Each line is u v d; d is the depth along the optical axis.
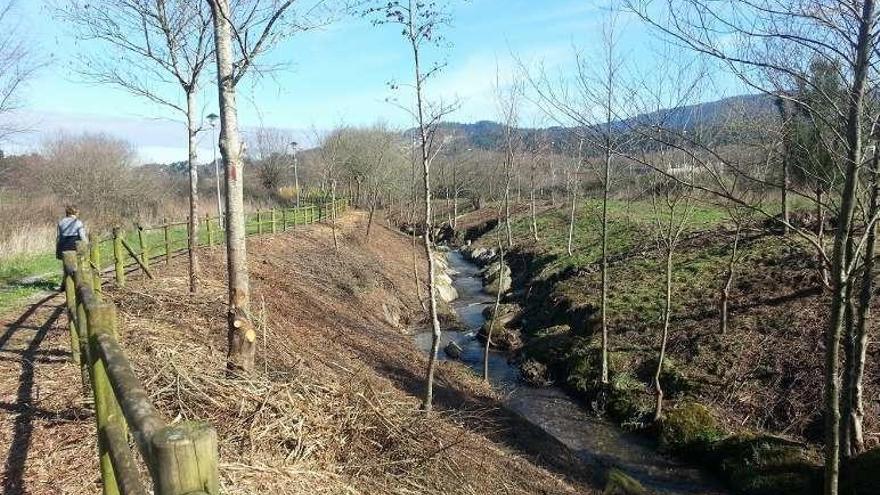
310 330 11.02
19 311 9.04
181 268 12.35
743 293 12.88
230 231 5.70
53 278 12.67
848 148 4.64
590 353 12.91
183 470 1.48
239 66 5.44
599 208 27.42
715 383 10.63
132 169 33.19
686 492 8.55
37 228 20.53
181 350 6.18
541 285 19.86
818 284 11.66
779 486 7.99
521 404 11.77
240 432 5.01
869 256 7.18
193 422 1.60
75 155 30.64
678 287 14.32
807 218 15.10
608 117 10.57
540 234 27.48
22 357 6.49
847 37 4.50
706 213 20.67
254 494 4.21
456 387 11.55
